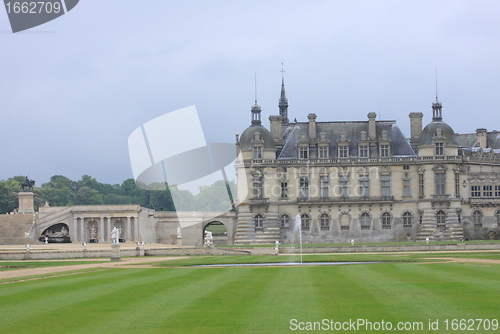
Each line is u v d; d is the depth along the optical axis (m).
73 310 43.50
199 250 110.94
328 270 68.56
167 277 62.91
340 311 41.91
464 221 143.38
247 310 42.66
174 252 110.12
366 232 143.88
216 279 60.25
